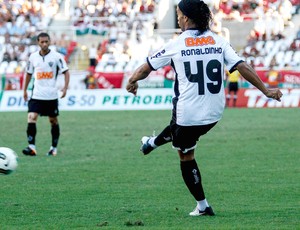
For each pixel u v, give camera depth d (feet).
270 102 275.39
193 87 72.18
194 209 80.59
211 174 110.93
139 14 394.73
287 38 369.50
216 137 167.84
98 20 385.09
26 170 117.08
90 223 72.59
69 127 198.18
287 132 177.37
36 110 136.87
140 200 87.81
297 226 69.46
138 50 361.10
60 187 99.04
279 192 92.99
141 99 267.39
